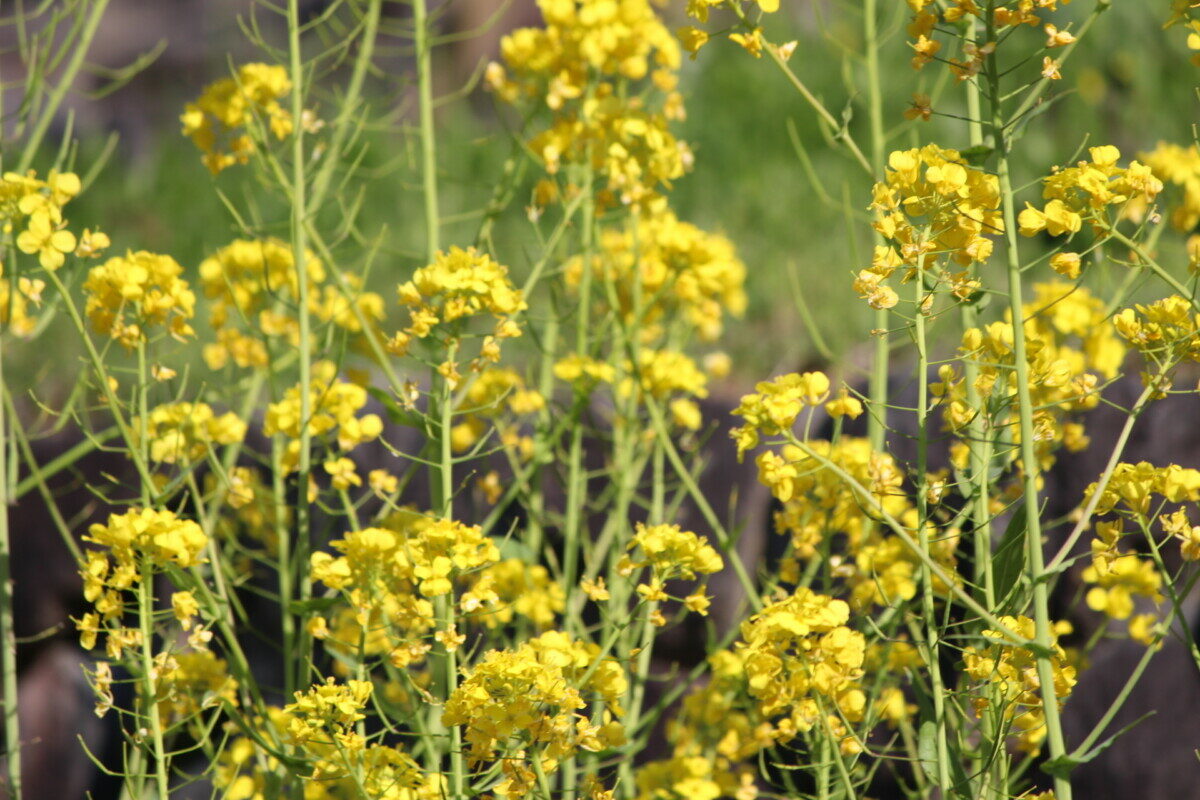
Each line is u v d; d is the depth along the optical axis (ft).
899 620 6.78
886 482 6.41
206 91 6.94
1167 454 7.13
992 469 6.64
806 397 6.37
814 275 8.44
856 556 6.84
